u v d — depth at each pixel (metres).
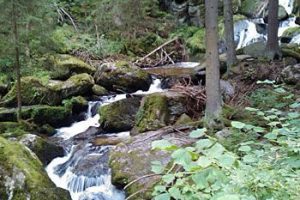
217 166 2.64
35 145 8.26
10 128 9.52
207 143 2.70
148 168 6.53
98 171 7.50
